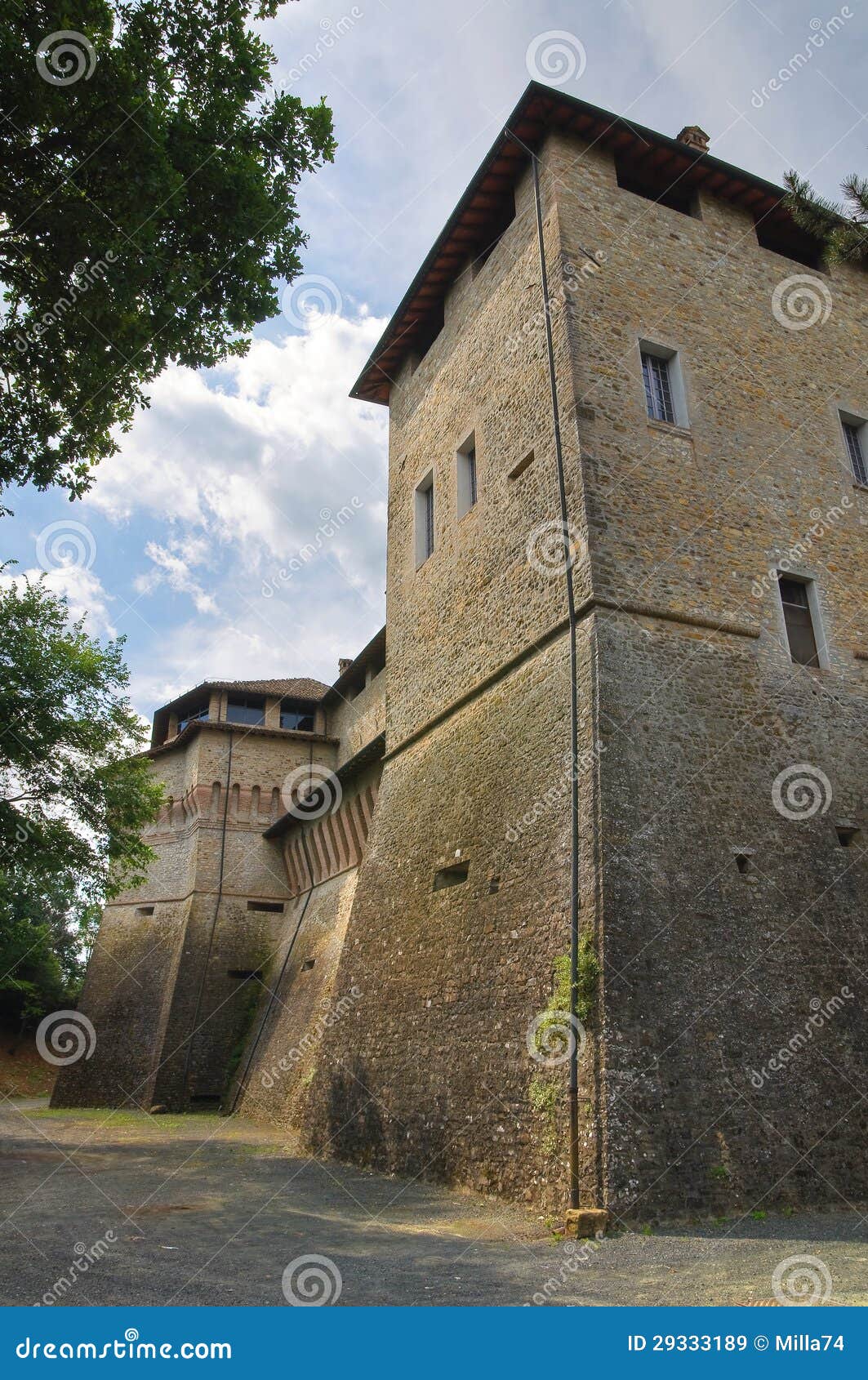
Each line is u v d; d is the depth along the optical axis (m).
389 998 16.83
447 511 20.20
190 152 12.32
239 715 36.72
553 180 17.55
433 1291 7.64
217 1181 14.54
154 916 34.38
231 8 12.25
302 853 31.58
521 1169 11.92
